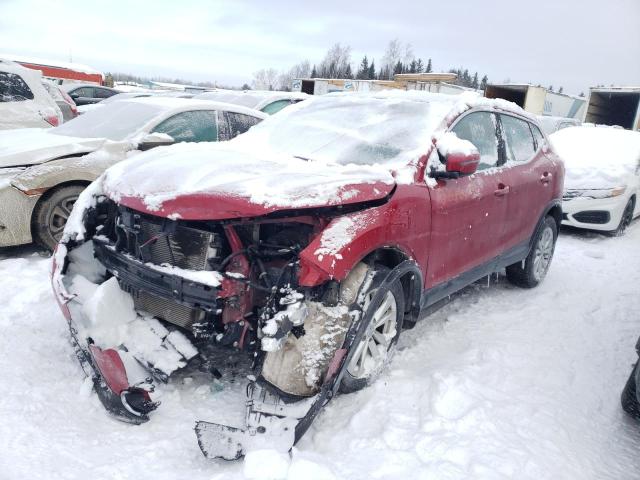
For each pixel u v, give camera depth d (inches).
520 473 94.3
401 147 131.8
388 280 111.5
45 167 182.9
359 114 152.3
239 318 102.4
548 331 158.7
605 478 96.7
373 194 109.5
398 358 133.9
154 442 97.6
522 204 170.4
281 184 104.0
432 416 107.9
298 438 95.0
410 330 152.7
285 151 140.9
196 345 113.5
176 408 108.2
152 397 104.8
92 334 108.0
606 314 176.7
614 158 302.8
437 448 98.7
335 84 804.0
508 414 111.7
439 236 129.6
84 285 119.9
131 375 104.2
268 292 102.7
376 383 119.0
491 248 158.2
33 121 272.2
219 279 99.1
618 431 112.7
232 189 100.6
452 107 144.9
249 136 158.4
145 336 110.7
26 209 181.6
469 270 150.4
